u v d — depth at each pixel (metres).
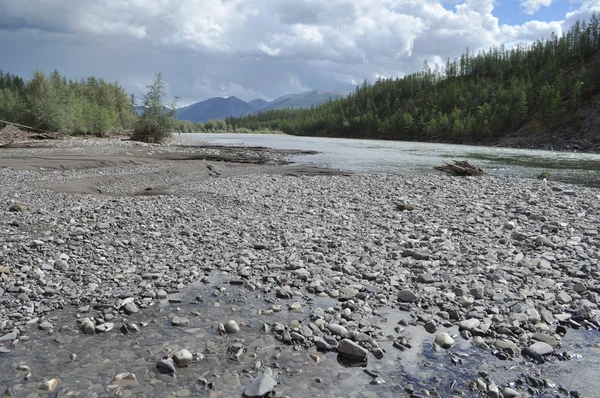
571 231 10.14
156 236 8.95
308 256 7.80
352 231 10.05
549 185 19.38
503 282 6.67
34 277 6.46
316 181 19.67
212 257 7.80
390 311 5.72
